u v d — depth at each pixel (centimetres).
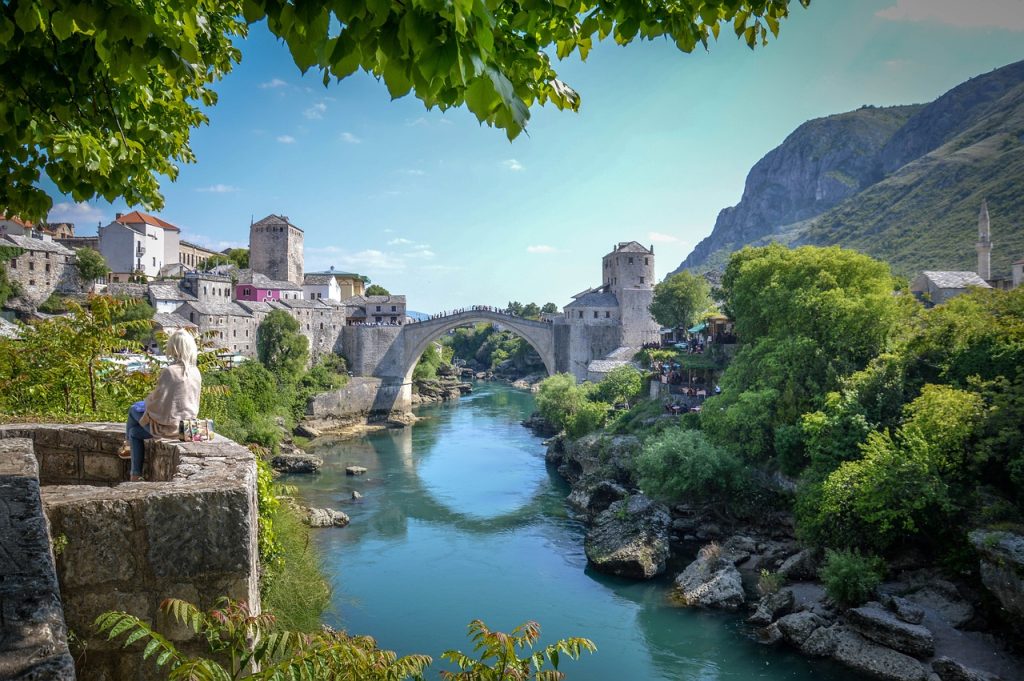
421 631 2733
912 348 3562
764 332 4756
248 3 358
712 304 9725
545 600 3058
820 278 4197
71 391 1492
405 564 3534
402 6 333
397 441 7388
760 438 3881
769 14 616
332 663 486
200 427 709
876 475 2767
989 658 2255
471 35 324
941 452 2859
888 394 3425
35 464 502
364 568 3475
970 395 2927
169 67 498
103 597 450
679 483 3769
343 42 348
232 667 462
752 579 3125
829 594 2672
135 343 1586
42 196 793
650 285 10144
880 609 2491
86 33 591
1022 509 2628
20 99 657
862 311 3853
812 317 4053
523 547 3825
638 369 7981
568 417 6462
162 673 462
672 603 2989
